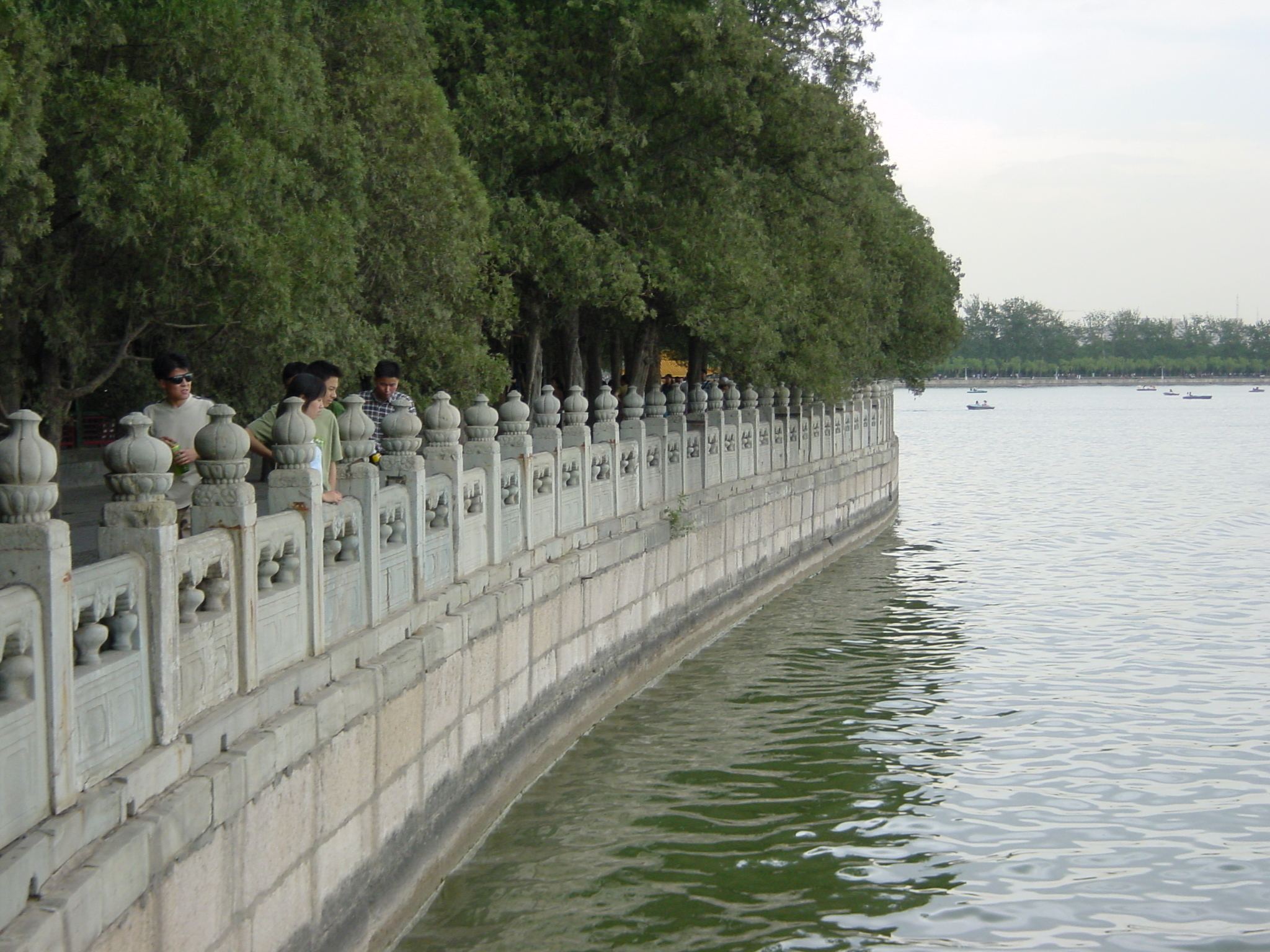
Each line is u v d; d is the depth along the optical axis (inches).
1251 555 1310.3
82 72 502.0
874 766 585.0
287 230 549.6
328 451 373.4
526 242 845.2
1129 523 1616.6
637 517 725.3
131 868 232.5
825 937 410.3
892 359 1786.4
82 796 231.8
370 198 669.9
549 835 482.6
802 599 1031.6
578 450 634.2
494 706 492.7
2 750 205.8
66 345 553.3
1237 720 671.8
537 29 878.4
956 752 610.9
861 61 1000.9
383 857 377.4
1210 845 495.5
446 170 694.5
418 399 708.7
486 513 506.0
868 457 1497.3
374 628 384.8
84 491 828.6
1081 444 3582.7
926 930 417.1
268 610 314.5
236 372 649.6
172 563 262.8
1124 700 712.4
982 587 1098.1
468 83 829.8
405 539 417.7
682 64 892.0
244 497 298.0
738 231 938.7
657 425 805.2
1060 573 1178.6
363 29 663.8
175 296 528.1
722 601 904.3
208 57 521.3
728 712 673.0
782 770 575.8
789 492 1106.7
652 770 568.1
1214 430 4362.7
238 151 513.0
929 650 837.2
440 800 431.5
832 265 1143.6
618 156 892.6
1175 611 982.4
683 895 436.8
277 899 302.0
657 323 1115.9
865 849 484.1
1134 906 438.9
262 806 292.2
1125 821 521.7
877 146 1309.1
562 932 404.2
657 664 751.7
